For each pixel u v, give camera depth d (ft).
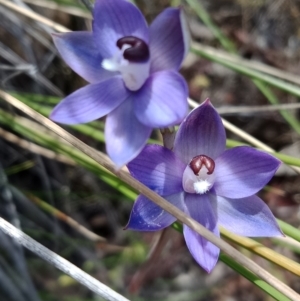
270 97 0.54
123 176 0.30
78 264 0.58
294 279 0.59
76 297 0.57
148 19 0.65
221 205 0.31
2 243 0.49
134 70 0.28
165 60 0.28
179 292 0.61
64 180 0.60
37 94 0.56
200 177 0.30
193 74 0.71
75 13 0.51
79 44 0.29
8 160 0.56
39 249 0.33
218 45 0.70
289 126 0.68
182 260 0.63
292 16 0.74
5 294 0.48
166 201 0.29
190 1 0.60
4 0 0.44
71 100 0.28
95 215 0.63
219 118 0.29
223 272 0.64
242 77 0.71
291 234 0.36
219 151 0.31
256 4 0.74
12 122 0.47
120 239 0.62
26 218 0.55
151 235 0.61
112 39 0.28
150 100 0.27
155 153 0.30
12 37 0.58
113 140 0.27
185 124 0.29
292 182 0.64
